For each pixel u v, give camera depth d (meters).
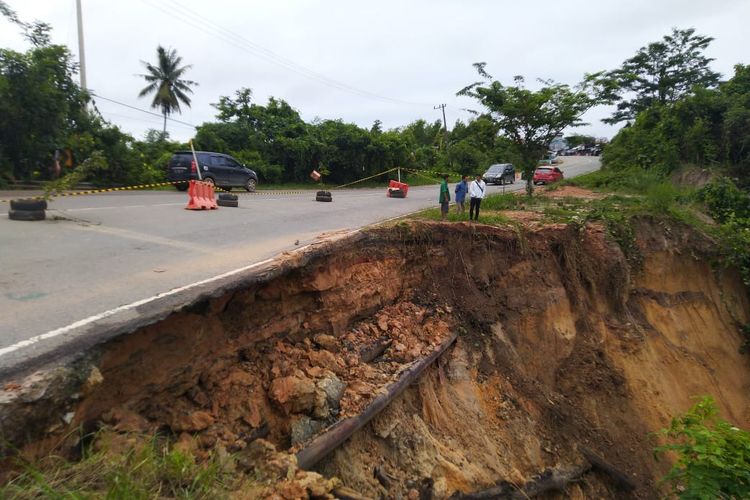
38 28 20.67
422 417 7.55
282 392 5.63
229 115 32.72
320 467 5.67
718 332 14.86
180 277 6.24
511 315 10.62
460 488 6.78
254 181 22.48
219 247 8.43
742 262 15.96
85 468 3.45
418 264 10.03
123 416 4.35
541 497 7.98
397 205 17.62
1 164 18.09
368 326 8.27
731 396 13.58
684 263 15.20
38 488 3.06
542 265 11.67
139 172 22.97
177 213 12.66
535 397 9.45
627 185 21.88
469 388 8.71
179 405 4.95
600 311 12.29
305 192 25.34
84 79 23.48
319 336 7.18
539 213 14.42
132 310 4.84
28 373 3.68
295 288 6.77
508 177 31.22
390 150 36.38
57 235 8.80
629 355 11.68
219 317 5.59
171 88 39.72
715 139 24.45
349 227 11.39
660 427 10.60
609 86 16.80
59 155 19.67
